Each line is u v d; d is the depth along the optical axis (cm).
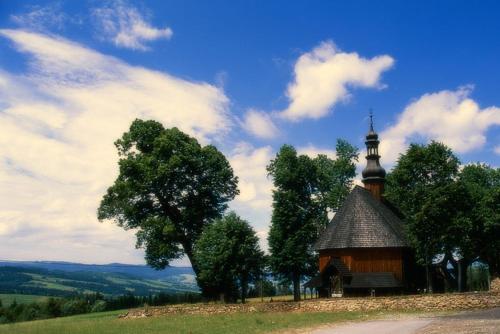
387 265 5828
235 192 7550
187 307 5422
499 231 6059
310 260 7100
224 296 6412
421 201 5625
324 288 6009
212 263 6138
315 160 8138
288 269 7119
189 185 7269
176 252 6994
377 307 4647
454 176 5744
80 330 4019
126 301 8662
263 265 6388
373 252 5859
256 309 5147
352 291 5741
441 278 6550
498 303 4394
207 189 7281
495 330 2823
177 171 7019
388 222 6100
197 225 7250
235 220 6366
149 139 7269
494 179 7056
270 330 3488
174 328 3869
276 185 7456
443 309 4459
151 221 6800
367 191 6700
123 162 6950
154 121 7331
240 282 6375
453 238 5441
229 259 6172
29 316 8962
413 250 6088
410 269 6031
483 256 6425
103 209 7194
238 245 6200
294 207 7244
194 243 7100
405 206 5888
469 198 5666
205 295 6681
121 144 7256
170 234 6662
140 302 8625
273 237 7119
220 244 6184
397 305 4600
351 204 6247
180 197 7300
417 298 4562
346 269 5841
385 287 5653
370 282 5688
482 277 8050
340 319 4047
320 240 6216
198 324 4122
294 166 7456
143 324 4369
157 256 6925
